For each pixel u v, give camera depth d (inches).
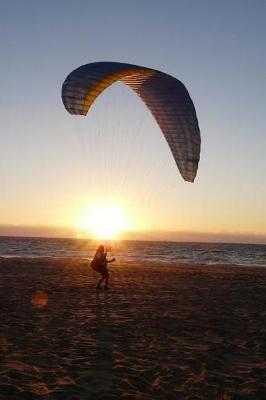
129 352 329.7
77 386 249.6
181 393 247.8
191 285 827.4
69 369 282.4
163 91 597.3
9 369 273.3
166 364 302.4
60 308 510.6
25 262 1370.6
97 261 695.1
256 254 3353.8
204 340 378.0
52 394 235.1
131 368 288.8
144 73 566.9
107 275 700.0
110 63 575.2
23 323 415.8
